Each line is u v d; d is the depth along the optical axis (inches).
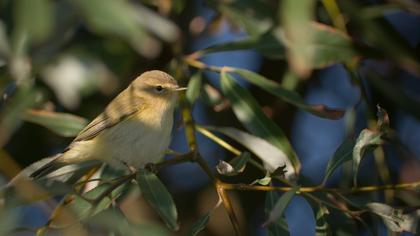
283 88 395.9
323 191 347.9
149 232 293.0
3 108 351.9
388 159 470.3
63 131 405.7
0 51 332.5
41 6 212.1
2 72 359.6
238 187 343.3
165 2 425.7
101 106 478.6
